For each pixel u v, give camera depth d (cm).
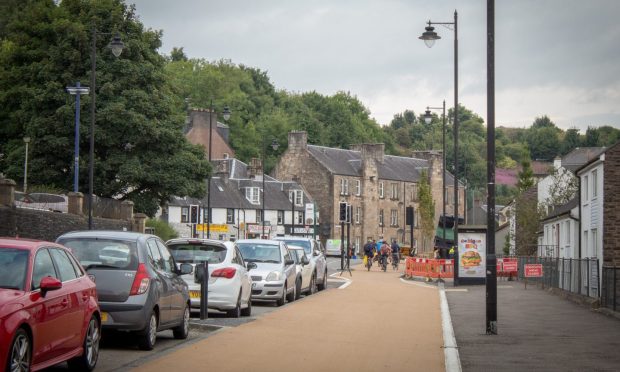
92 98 3844
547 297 3612
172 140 6062
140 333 1623
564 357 1698
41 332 1179
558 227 5600
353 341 1906
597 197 4203
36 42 6072
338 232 12419
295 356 1631
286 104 16238
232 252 2422
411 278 5397
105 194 5956
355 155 13462
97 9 6000
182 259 2369
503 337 2064
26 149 5806
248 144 13812
